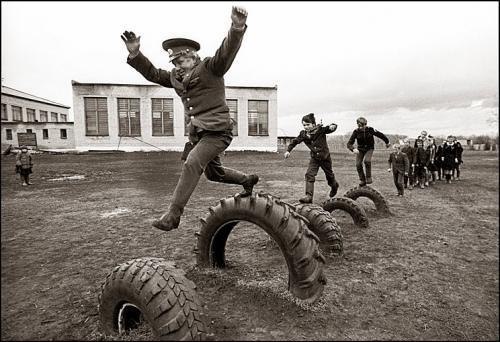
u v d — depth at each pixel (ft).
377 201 21.21
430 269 12.30
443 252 14.03
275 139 97.14
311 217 13.69
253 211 10.08
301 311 9.34
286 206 10.07
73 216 22.74
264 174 46.32
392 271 12.19
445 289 10.69
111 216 22.66
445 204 23.97
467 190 29.01
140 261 8.32
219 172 9.45
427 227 18.03
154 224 7.80
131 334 8.45
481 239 15.52
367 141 21.71
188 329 7.31
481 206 22.53
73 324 9.16
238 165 59.16
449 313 9.29
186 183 7.88
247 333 8.32
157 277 7.73
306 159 72.79
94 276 12.42
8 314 9.70
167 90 91.61
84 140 90.02
